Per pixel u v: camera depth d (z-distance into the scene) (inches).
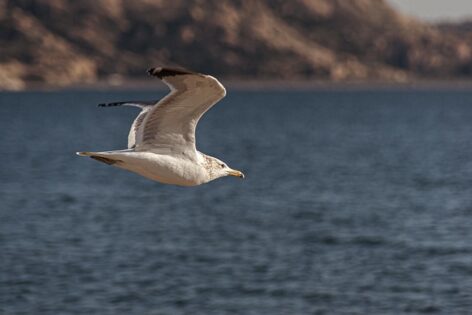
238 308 795.4
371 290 850.1
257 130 3422.7
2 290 838.5
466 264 936.9
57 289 844.0
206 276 894.4
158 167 453.1
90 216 1251.8
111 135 3139.8
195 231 1138.7
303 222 1206.9
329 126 3661.4
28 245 1032.2
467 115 4584.2
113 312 781.3
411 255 985.5
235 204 1389.0
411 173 1861.5
